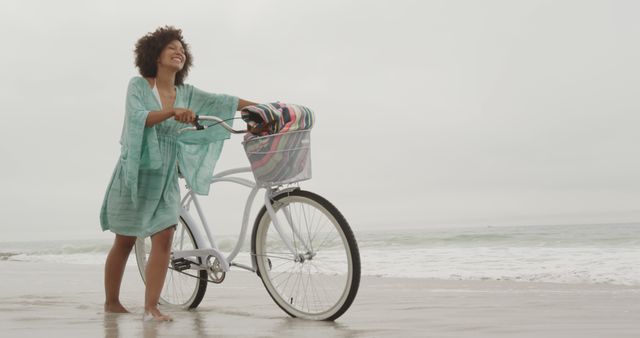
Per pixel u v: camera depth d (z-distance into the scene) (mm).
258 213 3092
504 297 3975
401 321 2752
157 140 2893
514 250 9547
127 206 2939
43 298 3920
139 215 2918
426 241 12906
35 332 2340
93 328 2467
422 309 3295
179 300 3432
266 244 3094
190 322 2703
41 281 5688
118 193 2953
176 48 2994
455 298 3934
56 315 2951
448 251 9984
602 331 2379
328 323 2693
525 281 5516
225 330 2428
